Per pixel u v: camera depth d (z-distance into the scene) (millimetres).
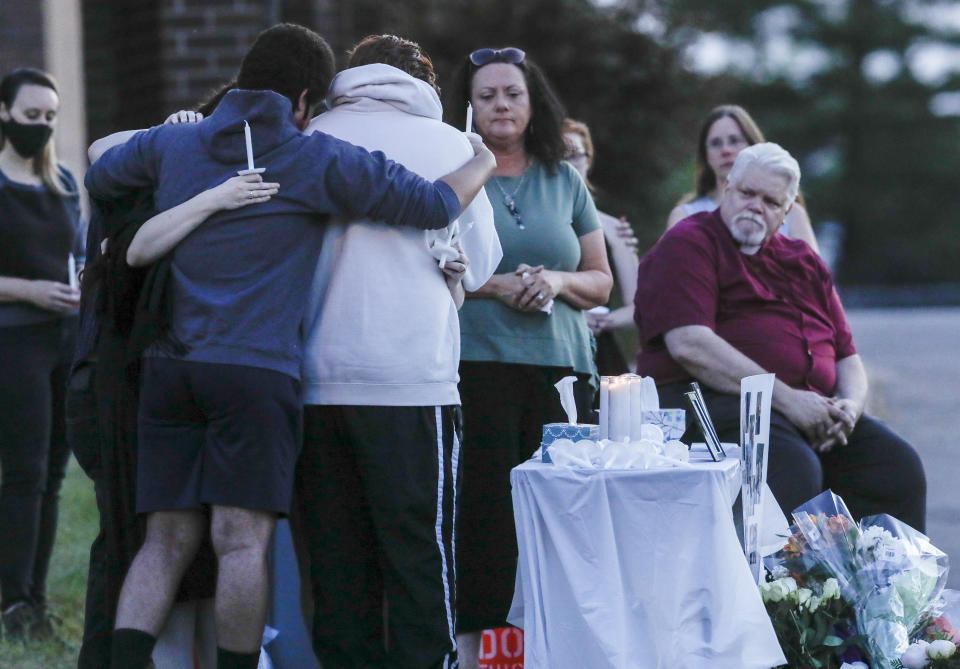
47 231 16469
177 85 29969
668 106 40625
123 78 32438
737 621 11727
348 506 11930
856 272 156125
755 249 16297
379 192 11406
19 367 16078
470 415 14672
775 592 12625
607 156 40344
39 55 28344
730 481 12375
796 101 151125
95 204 12180
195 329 11203
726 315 16188
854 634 12773
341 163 11398
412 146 12023
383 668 11875
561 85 40000
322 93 12000
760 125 150500
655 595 11828
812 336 16297
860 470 16297
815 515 13586
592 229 15953
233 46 29984
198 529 11672
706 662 11695
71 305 16234
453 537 12109
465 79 15656
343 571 11914
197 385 11156
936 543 21578
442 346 11953
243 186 11219
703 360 15734
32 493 16203
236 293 11227
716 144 19719
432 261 11977
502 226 15070
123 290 11648
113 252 11633
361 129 12023
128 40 31844
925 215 155750
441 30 39344
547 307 14828
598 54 39781
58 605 16984
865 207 154000
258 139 11383
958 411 40312
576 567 11867
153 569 11492
